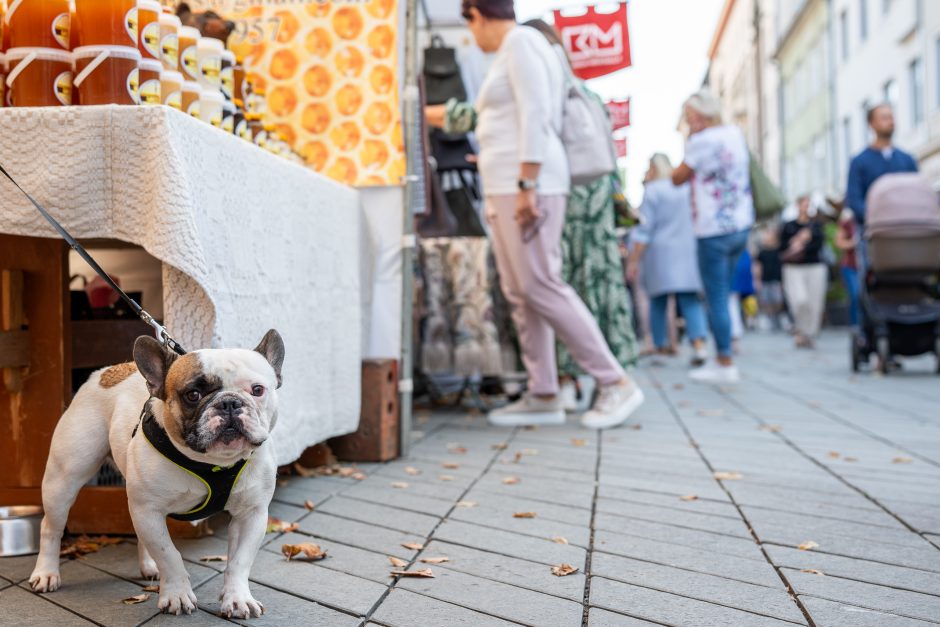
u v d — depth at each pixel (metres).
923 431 4.52
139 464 1.85
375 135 3.94
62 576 2.21
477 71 6.57
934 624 1.90
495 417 4.93
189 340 2.27
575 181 4.61
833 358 9.60
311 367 3.12
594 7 5.71
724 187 6.64
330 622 1.90
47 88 2.33
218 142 2.39
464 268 5.65
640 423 4.90
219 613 1.93
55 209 2.20
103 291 3.52
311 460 3.53
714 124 6.69
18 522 2.40
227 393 1.74
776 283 16.58
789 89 35.06
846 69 25.64
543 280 4.52
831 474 3.48
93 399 2.13
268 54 3.99
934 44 17.92
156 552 1.90
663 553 2.44
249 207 2.59
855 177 7.55
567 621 1.92
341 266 3.47
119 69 2.33
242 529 1.98
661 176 8.34
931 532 2.63
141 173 2.16
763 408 5.52
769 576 2.24
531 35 4.27
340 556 2.39
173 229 2.11
